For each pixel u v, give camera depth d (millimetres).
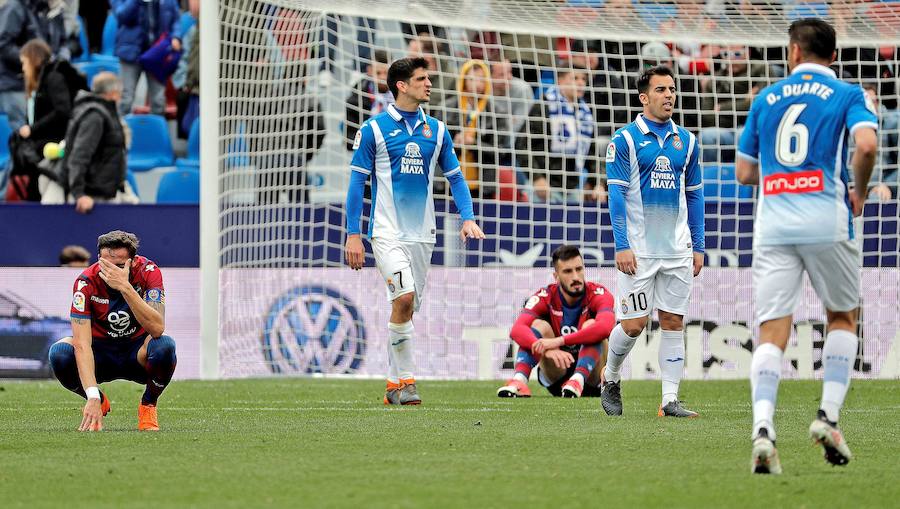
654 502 14070
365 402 31781
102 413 24188
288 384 39188
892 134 46656
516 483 15570
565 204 45719
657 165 26234
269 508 13617
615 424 24328
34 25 55531
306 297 42719
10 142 51406
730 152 47969
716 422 24859
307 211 43750
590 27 43312
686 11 43062
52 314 42938
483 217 45000
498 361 43250
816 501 14203
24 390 36938
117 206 44094
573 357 34750
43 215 43938
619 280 26641
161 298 22625
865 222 44688
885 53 47281
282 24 45812
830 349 17062
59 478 16172
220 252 42500
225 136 42500
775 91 17188
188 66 55062
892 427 24125
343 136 48969
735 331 42938
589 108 48906
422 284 31656
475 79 48406
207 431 22797
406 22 47125
